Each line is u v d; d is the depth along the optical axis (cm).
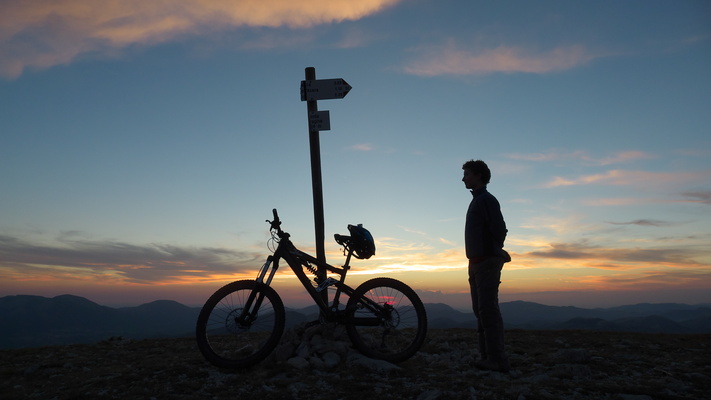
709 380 372
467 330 662
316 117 496
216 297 399
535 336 627
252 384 348
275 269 413
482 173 421
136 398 322
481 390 339
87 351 533
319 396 321
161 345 567
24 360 479
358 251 434
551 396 325
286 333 439
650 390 342
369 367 390
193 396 323
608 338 603
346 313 417
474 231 411
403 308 427
